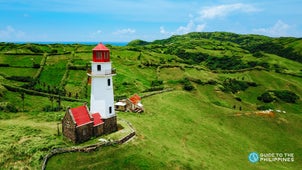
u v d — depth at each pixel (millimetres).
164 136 69250
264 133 93438
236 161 67250
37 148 50656
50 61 150500
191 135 76312
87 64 148000
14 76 121500
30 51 173625
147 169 50062
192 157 60312
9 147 50688
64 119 55781
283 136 93375
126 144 56750
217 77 182375
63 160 48969
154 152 56812
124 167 49844
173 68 179750
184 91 132875
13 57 148875
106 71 59344
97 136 58344
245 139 85688
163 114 89500
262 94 164500
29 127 62688
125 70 159875
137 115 82938
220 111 107438
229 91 157875
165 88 131875
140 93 117062
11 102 90812
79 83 126188
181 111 97250
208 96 142625
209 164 59281
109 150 53344
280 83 185875
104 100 59781
